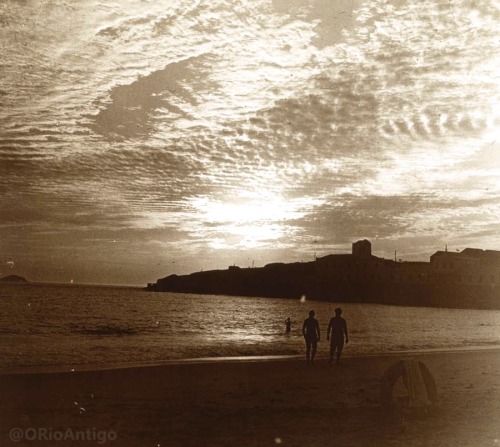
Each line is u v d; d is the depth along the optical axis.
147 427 8.34
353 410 9.93
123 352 23.34
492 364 17.72
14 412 9.12
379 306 168.12
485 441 7.75
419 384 9.97
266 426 8.56
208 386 12.34
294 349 25.67
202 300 178.75
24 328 46.53
